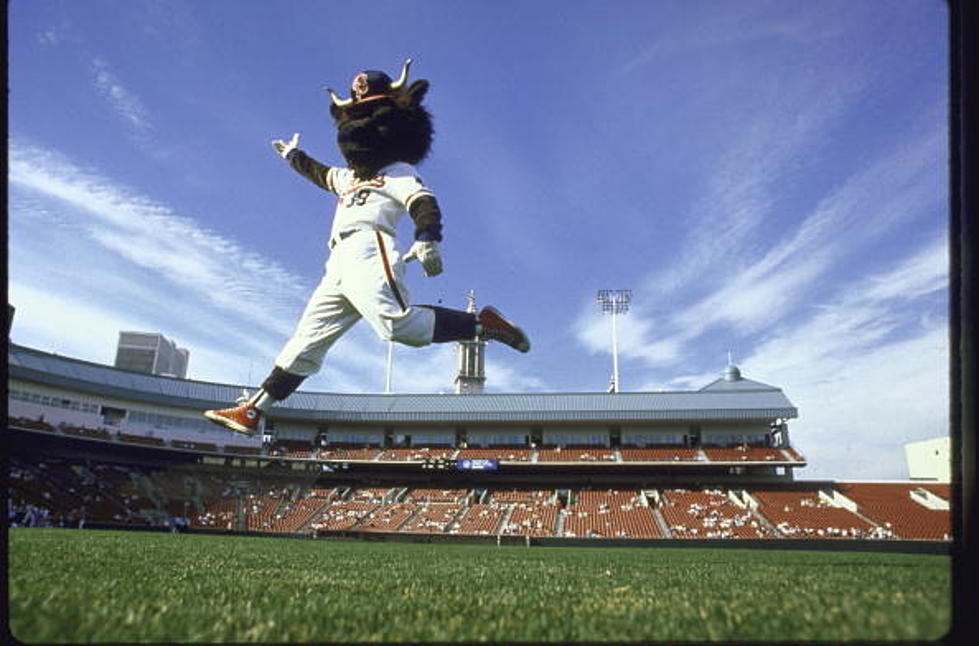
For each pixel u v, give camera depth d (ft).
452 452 162.50
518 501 149.89
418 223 17.84
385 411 167.84
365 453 160.86
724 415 156.15
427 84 19.85
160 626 7.92
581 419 161.27
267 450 160.45
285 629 8.00
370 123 19.08
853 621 8.18
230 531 129.49
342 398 173.78
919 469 147.43
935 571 20.17
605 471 158.92
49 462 134.00
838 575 18.35
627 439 166.61
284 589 12.92
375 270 17.90
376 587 13.92
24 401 133.08
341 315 18.84
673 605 10.45
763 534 122.11
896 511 128.98
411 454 160.97
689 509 138.62
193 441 152.76
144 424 148.25
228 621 8.41
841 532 119.65
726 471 155.22
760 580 16.88
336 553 41.32
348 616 9.13
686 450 157.58
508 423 170.40
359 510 144.36
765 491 146.41
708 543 114.32
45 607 8.68
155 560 22.11
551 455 159.02
